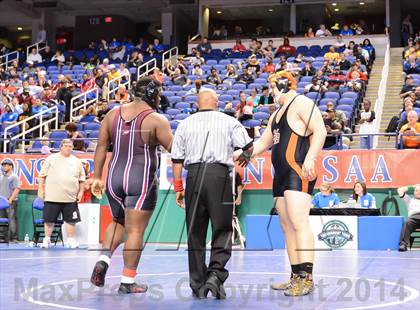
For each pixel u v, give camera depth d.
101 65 23.41
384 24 31.73
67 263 7.41
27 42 36.38
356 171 12.12
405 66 21.36
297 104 5.04
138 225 4.94
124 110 5.15
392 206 11.91
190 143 4.99
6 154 13.55
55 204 10.54
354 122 16.14
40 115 16.19
